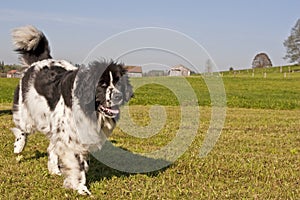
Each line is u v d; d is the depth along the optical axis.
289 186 7.22
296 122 17.47
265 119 18.42
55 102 6.68
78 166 6.52
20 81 8.07
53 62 7.63
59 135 6.51
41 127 7.25
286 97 35.09
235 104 27.23
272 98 33.41
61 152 6.52
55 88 6.78
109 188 6.78
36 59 8.27
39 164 8.10
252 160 9.10
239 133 13.59
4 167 7.82
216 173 7.96
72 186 6.54
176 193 6.61
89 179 7.24
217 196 6.53
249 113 21.53
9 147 9.48
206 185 7.13
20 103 7.95
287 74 75.69
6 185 6.72
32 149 9.48
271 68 92.81
